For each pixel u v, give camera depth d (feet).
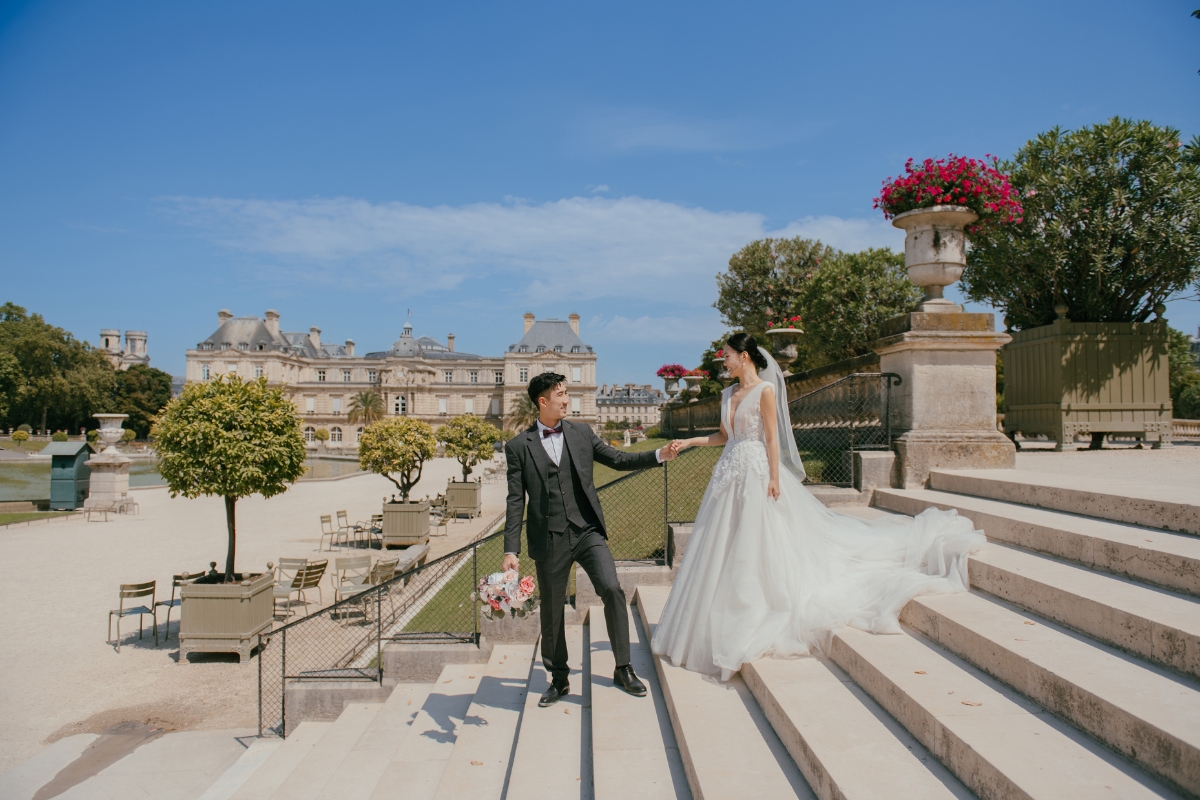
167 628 27.73
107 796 15.79
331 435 299.99
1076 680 7.61
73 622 30.01
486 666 16.29
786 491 12.55
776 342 44.04
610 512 27.61
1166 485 14.35
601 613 16.35
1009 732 7.42
